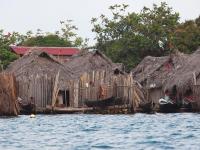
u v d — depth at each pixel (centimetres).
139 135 8294
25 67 16488
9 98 13000
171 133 8550
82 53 19412
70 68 17700
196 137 7844
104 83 15475
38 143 7319
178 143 7106
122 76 15488
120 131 9075
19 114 14575
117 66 18900
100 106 15262
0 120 12238
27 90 15412
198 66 16800
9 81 12962
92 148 6700
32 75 15988
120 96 15350
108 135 8344
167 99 16788
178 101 16588
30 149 6669
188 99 16438
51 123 11269
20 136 8350
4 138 8050
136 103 15562
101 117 13475
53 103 15325
